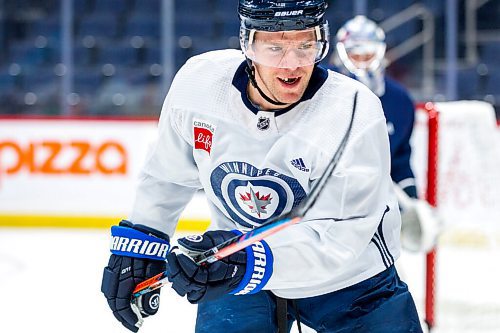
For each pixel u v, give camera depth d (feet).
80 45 59.67
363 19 26.07
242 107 13.83
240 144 13.99
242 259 12.96
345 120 13.43
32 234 47.62
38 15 60.80
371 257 14.10
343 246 13.35
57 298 33.88
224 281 12.90
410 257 40.60
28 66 58.70
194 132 14.40
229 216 15.08
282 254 13.17
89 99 55.57
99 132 49.19
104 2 62.34
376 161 13.46
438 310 31.73
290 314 15.24
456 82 55.01
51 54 59.72
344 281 14.17
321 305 14.55
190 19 60.80
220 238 12.93
